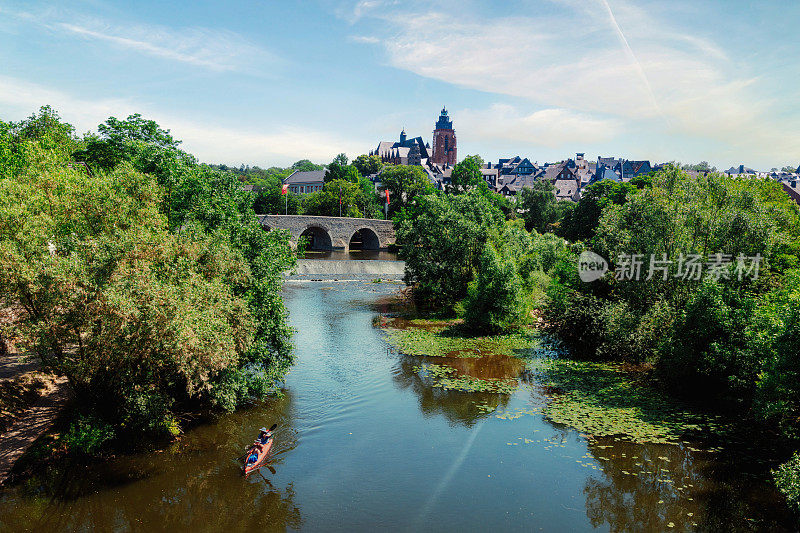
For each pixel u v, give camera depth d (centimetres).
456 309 4206
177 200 2528
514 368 2967
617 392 2547
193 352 1739
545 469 1822
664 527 1484
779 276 2728
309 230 11094
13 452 1752
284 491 1689
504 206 10675
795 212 4031
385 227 10581
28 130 5397
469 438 2066
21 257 1622
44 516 1537
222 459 1895
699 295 2388
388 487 1711
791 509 1441
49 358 1733
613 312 3019
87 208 2017
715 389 2336
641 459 1880
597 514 1553
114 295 1609
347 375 2823
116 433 1942
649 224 2942
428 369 2941
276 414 2292
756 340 1983
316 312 4534
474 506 1597
